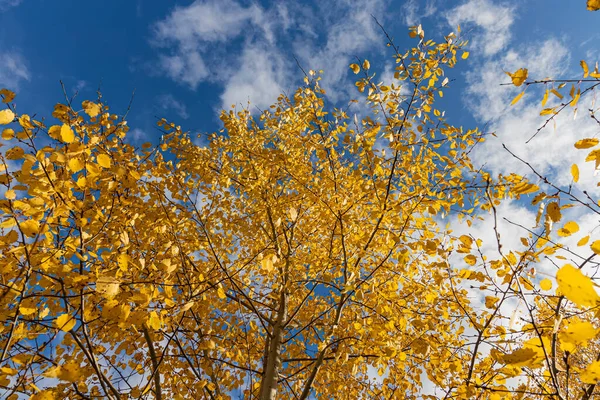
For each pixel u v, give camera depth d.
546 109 1.46
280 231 3.90
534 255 1.90
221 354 3.26
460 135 3.09
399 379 3.16
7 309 1.86
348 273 3.23
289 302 4.42
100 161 1.86
